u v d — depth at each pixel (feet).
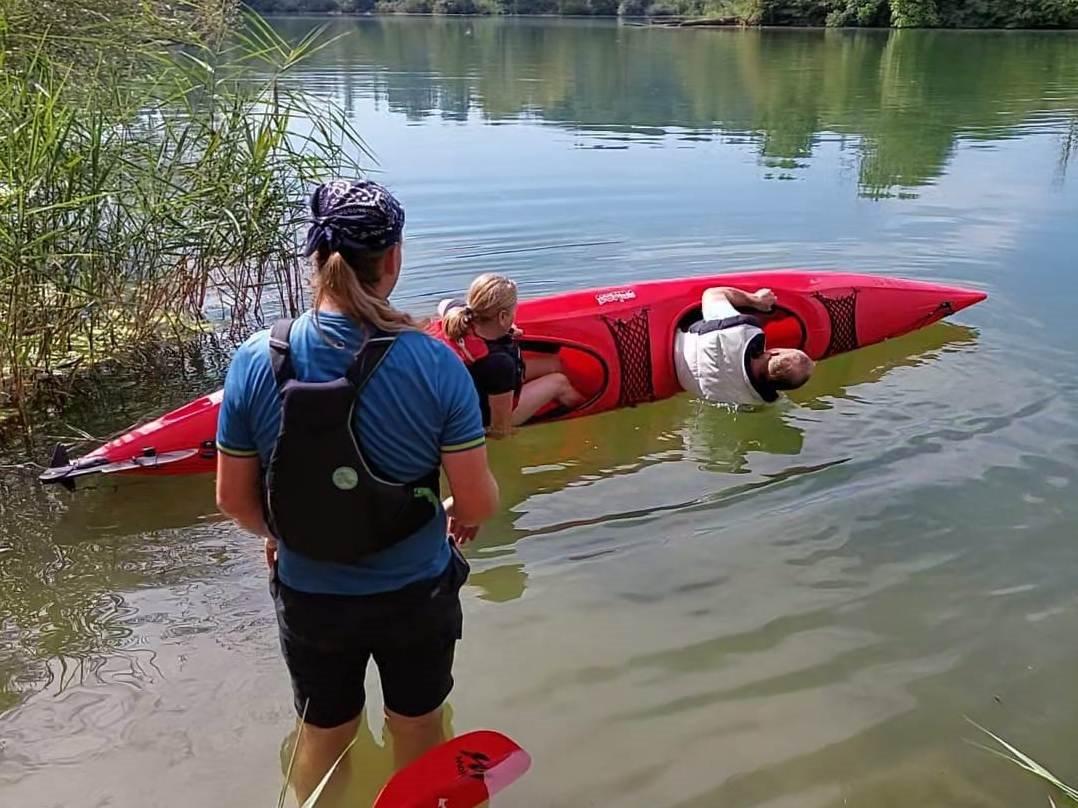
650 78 57.16
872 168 31.40
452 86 51.26
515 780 7.84
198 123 17.52
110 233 15.99
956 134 38.11
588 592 10.48
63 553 11.23
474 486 6.58
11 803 7.63
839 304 17.08
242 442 6.47
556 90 50.96
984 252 22.21
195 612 10.14
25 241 14.43
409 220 24.67
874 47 83.66
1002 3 109.09
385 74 55.67
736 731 8.44
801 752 8.19
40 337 15.48
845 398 15.49
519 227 24.08
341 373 6.10
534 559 11.13
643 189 28.12
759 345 14.90
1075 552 11.05
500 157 32.76
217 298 19.63
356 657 7.04
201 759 8.12
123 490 12.71
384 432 6.20
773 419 14.88
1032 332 17.65
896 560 11.00
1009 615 9.97
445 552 6.99
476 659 9.37
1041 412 14.57
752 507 12.27
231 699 8.83
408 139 35.88
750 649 9.53
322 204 6.08
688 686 9.00
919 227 24.20
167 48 18.56
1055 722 8.50
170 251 16.71
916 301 17.63
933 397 15.33
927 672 9.15
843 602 10.25
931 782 7.86
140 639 9.67
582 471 13.39
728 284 16.71
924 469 13.06
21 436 14.10
